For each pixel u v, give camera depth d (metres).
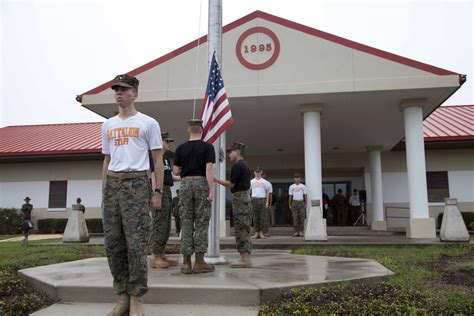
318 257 7.76
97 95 12.88
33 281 5.21
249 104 13.37
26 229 12.60
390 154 21.33
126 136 3.94
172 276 5.16
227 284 4.54
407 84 11.87
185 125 16.05
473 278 5.60
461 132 19.98
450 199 10.84
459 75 11.66
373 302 4.11
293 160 22.33
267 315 3.91
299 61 12.45
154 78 12.91
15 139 26.34
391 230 18.08
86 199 22.69
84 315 4.10
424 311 3.92
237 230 6.14
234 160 6.27
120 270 3.93
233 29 12.80
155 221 6.13
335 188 22.62
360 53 12.22
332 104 13.41
